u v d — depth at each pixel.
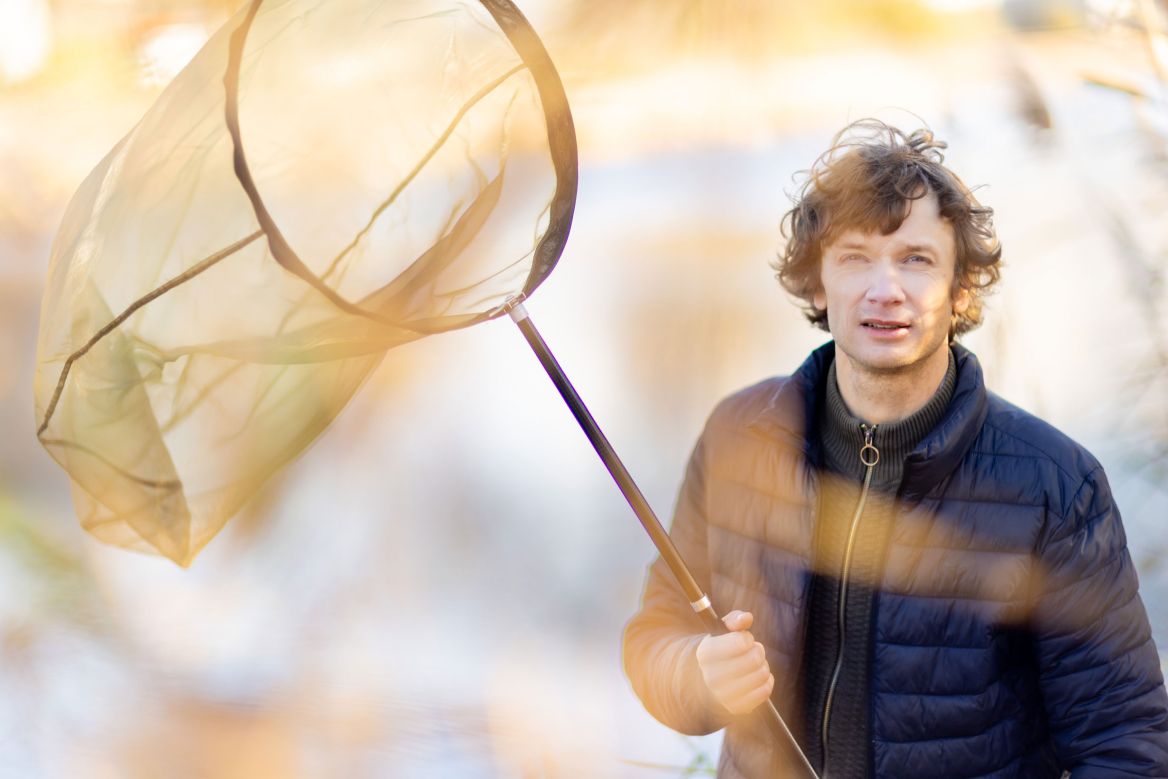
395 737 3.42
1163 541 3.53
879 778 2.11
